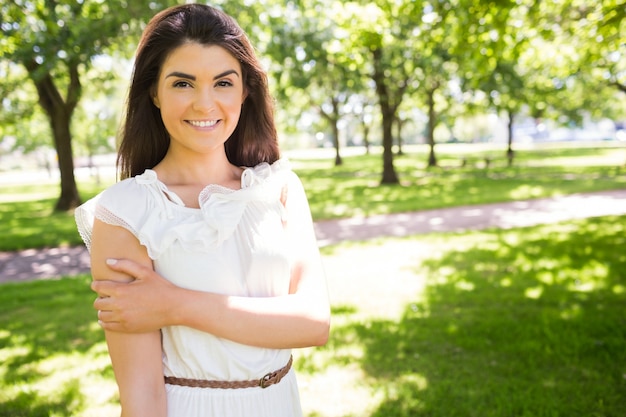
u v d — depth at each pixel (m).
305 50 18.50
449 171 27.42
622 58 20.50
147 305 1.22
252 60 1.48
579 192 15.73
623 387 3.56
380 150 66.69
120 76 18.03
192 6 1.38
